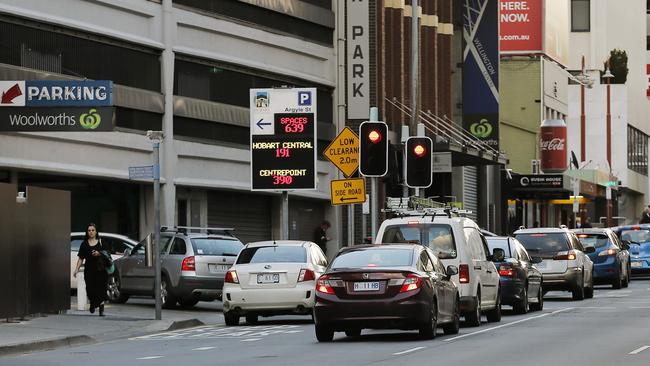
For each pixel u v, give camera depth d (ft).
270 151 231.50
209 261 216.54
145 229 269.85
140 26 266.77
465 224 180.34
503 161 389.80
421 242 175.42
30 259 188.24
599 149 625.82
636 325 176.96
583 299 253.44
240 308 188.44
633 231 344.08
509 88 515.09
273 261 189.16
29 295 188.14
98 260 197.77
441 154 273.13
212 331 180.55
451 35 405.18
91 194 261.85
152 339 166.91
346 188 224.94
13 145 230.27
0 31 231.09
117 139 256.93
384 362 125.29
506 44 515.91
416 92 245.04
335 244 337.31
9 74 231.30
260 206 313.94
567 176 451.12
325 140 331.77
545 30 523.70
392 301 149.79
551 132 506.48
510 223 481.46
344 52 338.34
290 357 133.49
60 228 197.36
